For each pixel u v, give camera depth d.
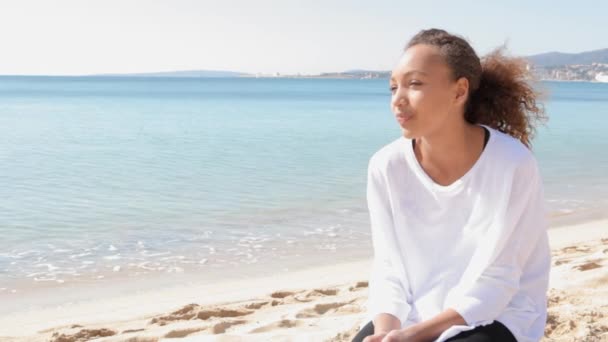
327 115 46.06
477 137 2.37
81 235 9.77
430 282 2.46
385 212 2.51
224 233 9.95
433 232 2.43
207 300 6.58
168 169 17.47
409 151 2.42
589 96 107.94
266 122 38.12
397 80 2.34
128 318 6.00
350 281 7.29
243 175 16.22
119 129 32.09
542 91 2.55
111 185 14.63
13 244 9.20
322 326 4.76
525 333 2.35
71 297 6.91
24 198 12.86
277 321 4.92
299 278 7.52
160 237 9.67
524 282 2.45
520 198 2.32
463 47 2.32
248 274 7.76
